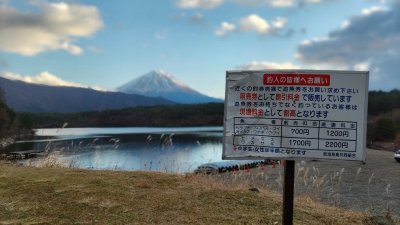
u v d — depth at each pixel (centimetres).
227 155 470
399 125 10656
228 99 472
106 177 809
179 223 559
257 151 466
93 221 558
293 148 457
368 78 448
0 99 8681
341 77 450
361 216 655
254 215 603
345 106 450
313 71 452
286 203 466
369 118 12162
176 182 789
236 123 470
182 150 3972
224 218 584
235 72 469
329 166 3303
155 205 631
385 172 3284
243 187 821
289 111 458
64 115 14312
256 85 465
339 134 451
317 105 453
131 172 884
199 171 1215
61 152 1247
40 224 544
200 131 11888
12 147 4194
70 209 603
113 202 637
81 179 784
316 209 688
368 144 9688
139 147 4938
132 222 557
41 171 875
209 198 681
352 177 2606
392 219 668
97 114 15562
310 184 1327
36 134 7769
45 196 663
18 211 593
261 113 464
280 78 459
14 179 773
